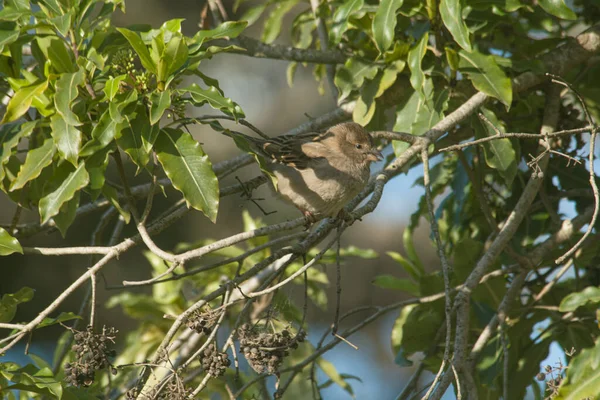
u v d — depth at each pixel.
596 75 11.84
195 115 20.91
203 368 7.59
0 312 8.94
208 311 7.63
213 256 12.16
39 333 19.61
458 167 12.18
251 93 21.34
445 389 7.65
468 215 12.34
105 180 9.24
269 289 7.63
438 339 10.91
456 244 11.09
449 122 9.66
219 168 10.84
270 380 13.01
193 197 8.00
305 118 21.23
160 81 8.38
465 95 10.88
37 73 9.41
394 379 22.53
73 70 8.55
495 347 10.46
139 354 11.61
